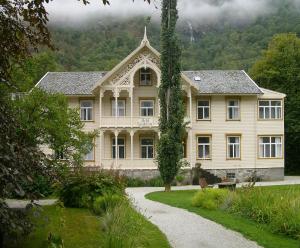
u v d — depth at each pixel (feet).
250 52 271.08
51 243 31.07
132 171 130.52
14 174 26.71
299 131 165.68
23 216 29.81
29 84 57.11
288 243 42.91
